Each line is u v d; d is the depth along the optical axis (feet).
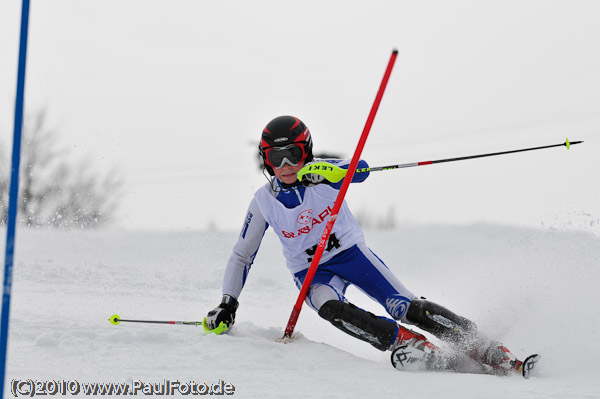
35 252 95.30
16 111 25.04
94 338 37.27
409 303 40.01
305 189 42.37
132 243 113.39
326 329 51.72
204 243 118.73
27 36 25.52
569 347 38.27
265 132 41.45
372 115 38.63
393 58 37.45
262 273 90.89
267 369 33.37
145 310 53.47
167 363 33.27
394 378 31.99
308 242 43.32
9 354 32.78
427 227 147.64
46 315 45.83
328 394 28.68
